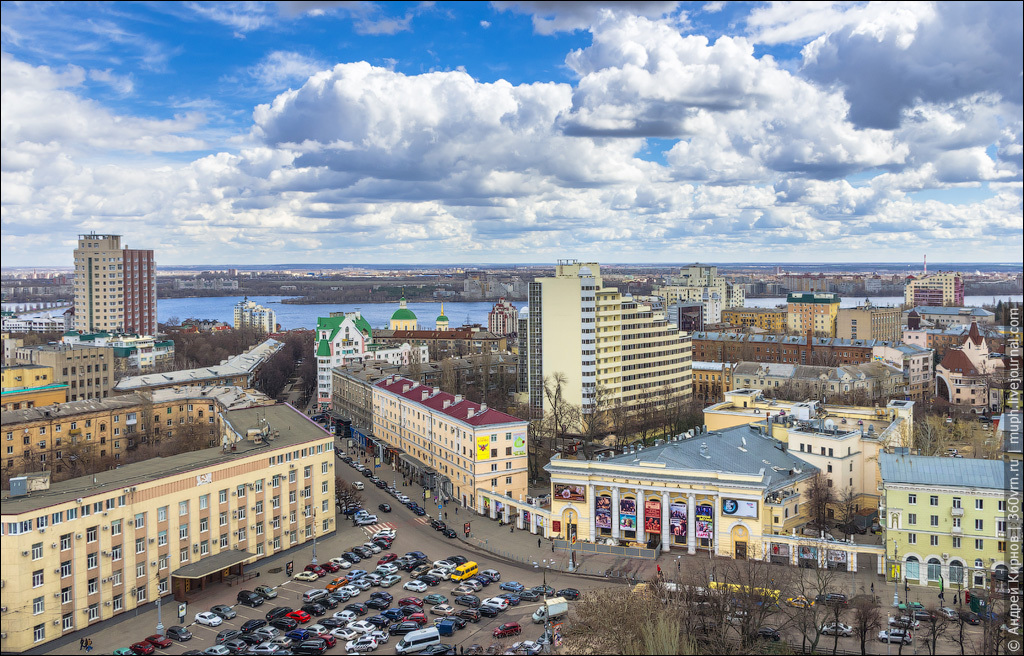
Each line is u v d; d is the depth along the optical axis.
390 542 172.75
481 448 193.62
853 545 149.25
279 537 165.38
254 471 159.50
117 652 122.19
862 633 114.69
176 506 144.00
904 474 145.62
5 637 119.25
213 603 141.62
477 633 127.94
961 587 140.88
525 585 147.25
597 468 168.75
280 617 133.12
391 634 128.12
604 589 142.25
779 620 130.38
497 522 186.38
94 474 144.00
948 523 141.88
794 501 166.50
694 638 111.25
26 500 126.25
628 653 106.81
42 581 122.56
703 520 160.50
